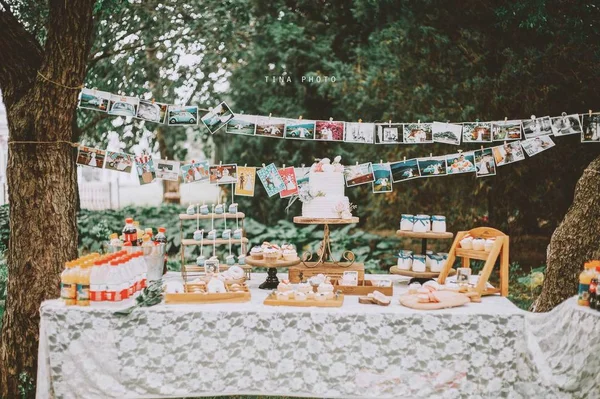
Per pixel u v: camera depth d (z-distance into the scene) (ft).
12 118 13.46
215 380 11.84
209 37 33.12
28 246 13.39
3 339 13.55
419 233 14.52
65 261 13.66
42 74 13.15
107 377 11.78
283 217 38.91
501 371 11.62
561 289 14.79
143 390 11.80
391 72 29.78
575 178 27.50
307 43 35.99
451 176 29.37
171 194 54.24
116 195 49.55
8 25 13.29
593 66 25.18
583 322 11.37
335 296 12.59
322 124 15.81
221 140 40.88
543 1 24.36
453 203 29.81
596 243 14.39
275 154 38.11
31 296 13.34
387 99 29.96
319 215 14.51
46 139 13.44
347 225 35.09
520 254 30.73
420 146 29.45
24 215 13.41
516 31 27.12
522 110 27.04
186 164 15.35
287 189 15.49
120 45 31.96
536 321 12.68
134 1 31.45
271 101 37.01
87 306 11.88
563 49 25.41
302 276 14.40
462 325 11.65
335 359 11.75
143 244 14.65
